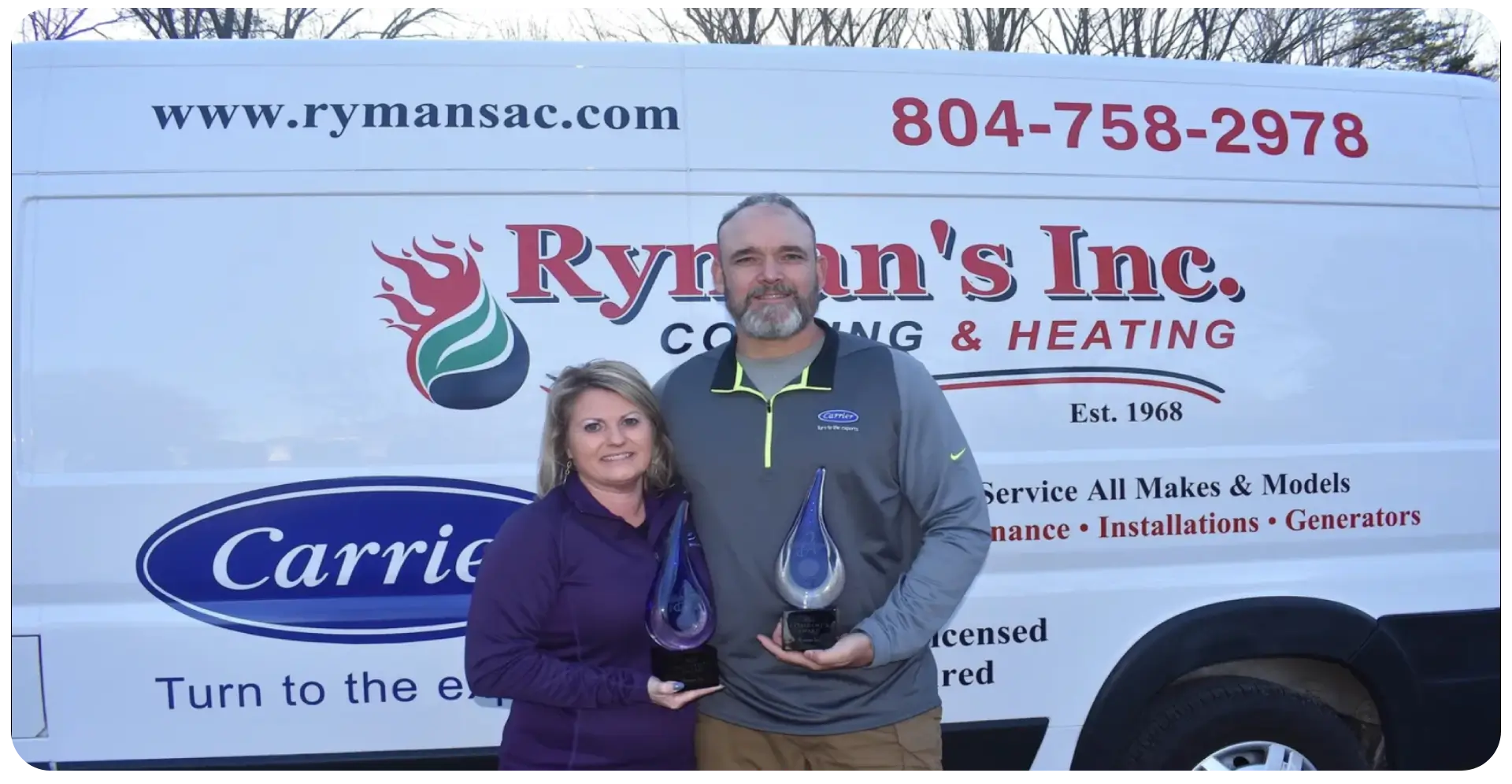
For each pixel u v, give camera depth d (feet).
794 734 7.16
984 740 8.00
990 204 8.13
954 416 7.53
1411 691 8.42
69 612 7.39
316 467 7.48
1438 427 8.55
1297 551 8.37
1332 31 33.17
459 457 7.57
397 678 7.60
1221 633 8.14
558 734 7.04
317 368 7.50
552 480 7.08
